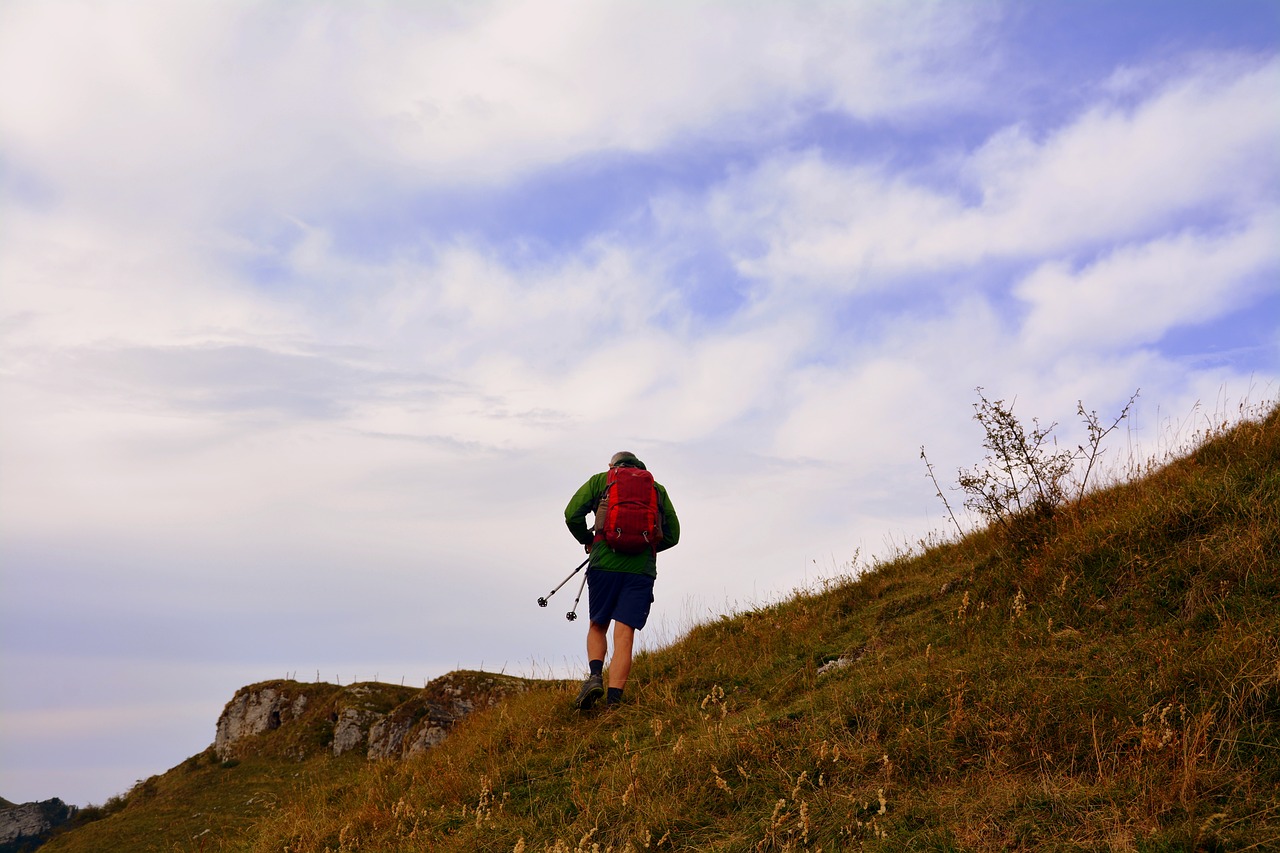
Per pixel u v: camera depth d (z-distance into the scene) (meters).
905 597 7.62
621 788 5.17
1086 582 5.94
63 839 12.02
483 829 5.39
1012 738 4.44
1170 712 4.17
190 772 14.42
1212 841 3.35
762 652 7.53
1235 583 5.20
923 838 3.85
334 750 13.38
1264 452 6.62
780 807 4.45
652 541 6.94
